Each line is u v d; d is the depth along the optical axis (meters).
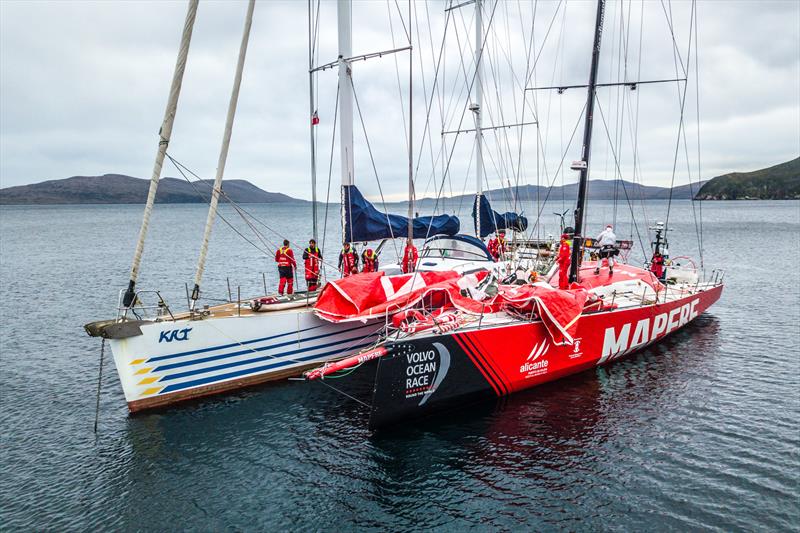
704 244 46.06
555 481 7.05
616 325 11.62
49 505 6.59
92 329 8.78
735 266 30.44
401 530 6.05
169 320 9.44
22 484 7.05
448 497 6.68
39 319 16.89
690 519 6.23
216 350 9.82
